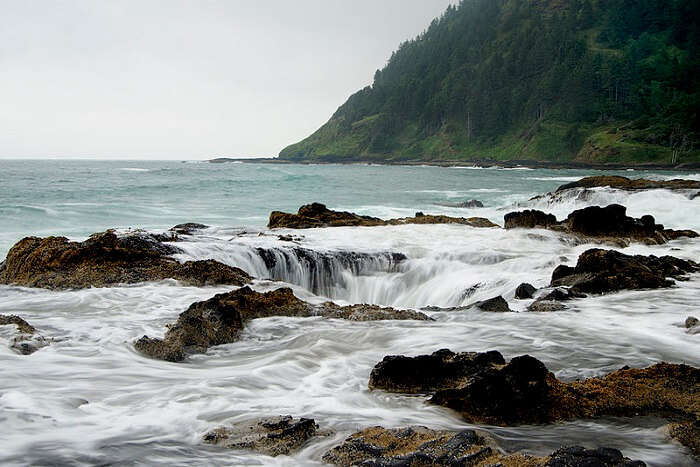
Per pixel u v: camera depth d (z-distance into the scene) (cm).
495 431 437
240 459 370
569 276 1072
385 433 399
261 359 641
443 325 779
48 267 1112
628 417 471
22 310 859
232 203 3238
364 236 1577
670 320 802
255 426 416
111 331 730
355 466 356
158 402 478
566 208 2733
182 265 1127
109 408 460
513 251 1402
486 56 16600
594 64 12519
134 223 2298
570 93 12362
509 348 670
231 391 513
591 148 10444
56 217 2380
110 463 357
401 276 1286
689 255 1397
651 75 11231
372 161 16175
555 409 470
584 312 855
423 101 16925
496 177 7088
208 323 714
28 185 4416
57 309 868
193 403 477
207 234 1577
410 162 14700
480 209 2948
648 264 1148
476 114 14550
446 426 439
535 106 13312
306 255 1292
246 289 885
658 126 9838
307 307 884
